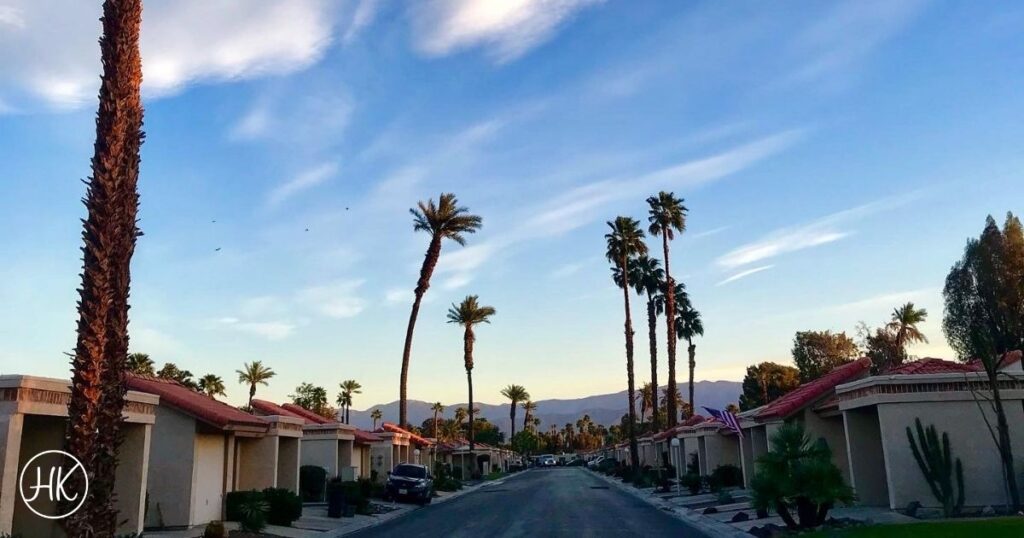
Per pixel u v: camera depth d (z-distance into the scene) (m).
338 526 25.39
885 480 23.00
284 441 31.22
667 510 29.91
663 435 56.53
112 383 13.73
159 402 23.00
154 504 23.19
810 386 28.97
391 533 22.91
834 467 18.06
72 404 13.47
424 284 52.09
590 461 126.38
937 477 19.67
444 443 78.44
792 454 18.47
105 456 13.58
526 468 125.88
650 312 63.91
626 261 60.47
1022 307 32.34
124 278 14.05
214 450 25.41
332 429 37.88
